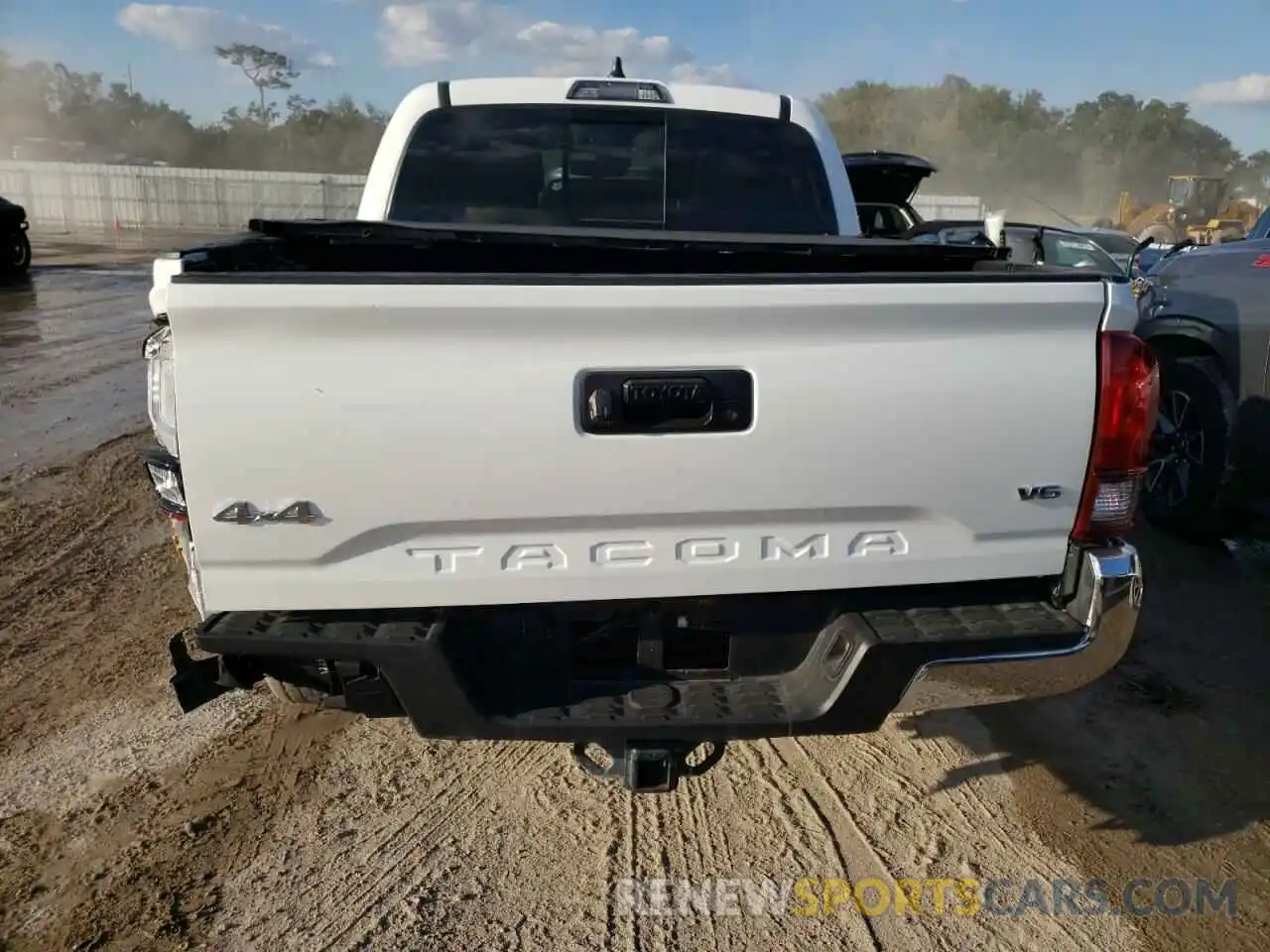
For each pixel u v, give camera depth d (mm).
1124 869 2920
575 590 2363
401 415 2201
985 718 3754
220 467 2197
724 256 3328
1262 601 4820
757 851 2988
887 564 2445
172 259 2375
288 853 2941
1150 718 3748
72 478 6461
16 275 20906
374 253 3262
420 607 2352
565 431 2246
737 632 2520
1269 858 2967
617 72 4699
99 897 2738
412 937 2619
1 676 3949
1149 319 5633
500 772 3385
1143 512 5840
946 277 2291
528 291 2174
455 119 4047
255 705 3805
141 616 4504
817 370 2291
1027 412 2383
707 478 2305
